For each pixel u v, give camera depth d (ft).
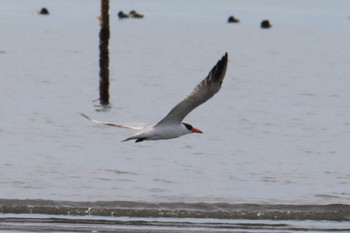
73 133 100.68
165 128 46.68
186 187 75.77
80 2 353.92
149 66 167.32
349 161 88.53
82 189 73.77
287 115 116.06
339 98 131.44
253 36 239.50
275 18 307.78
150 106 123.24
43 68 159.33
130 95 131.23
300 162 87.71
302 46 214.69
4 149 90.58
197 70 164.35
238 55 192.85
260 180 79.20
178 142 95.45
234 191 74.59
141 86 141.28
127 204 68.39
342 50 206.59
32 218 63.77
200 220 64.85
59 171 80.28
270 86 142.72
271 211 67.36
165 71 160.56
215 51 200.75
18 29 240.32
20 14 293.23
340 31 261.24
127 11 321.11
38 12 297.33
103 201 68.64
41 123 106.52
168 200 70.64
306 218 66.28
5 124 105.40
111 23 268.00
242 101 126.62
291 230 62.49
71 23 266.57
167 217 65.57
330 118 114.62
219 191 74.43
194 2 369.91
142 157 87.92
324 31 260.21
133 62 172.96
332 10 349.41
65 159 86.02
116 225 62.54
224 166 84.94
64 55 182.60
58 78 146.82
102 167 82.64
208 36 236.84
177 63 174.09
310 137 101.81
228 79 149.79
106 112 117.19
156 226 62.49
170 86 142.31
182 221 64.39
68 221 63.31
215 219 65.31
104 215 65.51
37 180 76.48
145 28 253.85
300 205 68.95
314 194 74.08
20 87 135.64
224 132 103.40
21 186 74.18
